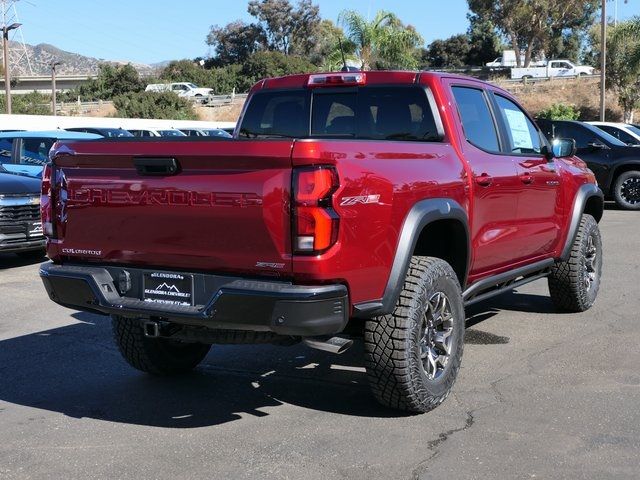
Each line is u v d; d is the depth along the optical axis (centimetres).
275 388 514
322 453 402
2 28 4181
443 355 466
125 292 438
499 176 541
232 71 8069
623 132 1739
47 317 729
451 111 522
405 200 430
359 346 623
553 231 641
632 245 1117
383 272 417
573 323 673
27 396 504
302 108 586
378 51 2797
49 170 460
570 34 8338
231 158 389
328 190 380
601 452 395
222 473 380
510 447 403
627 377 516
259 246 389
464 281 507
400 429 433
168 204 411
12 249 968
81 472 384
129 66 7450
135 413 470
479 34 8688
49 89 8688
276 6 9206
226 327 402
